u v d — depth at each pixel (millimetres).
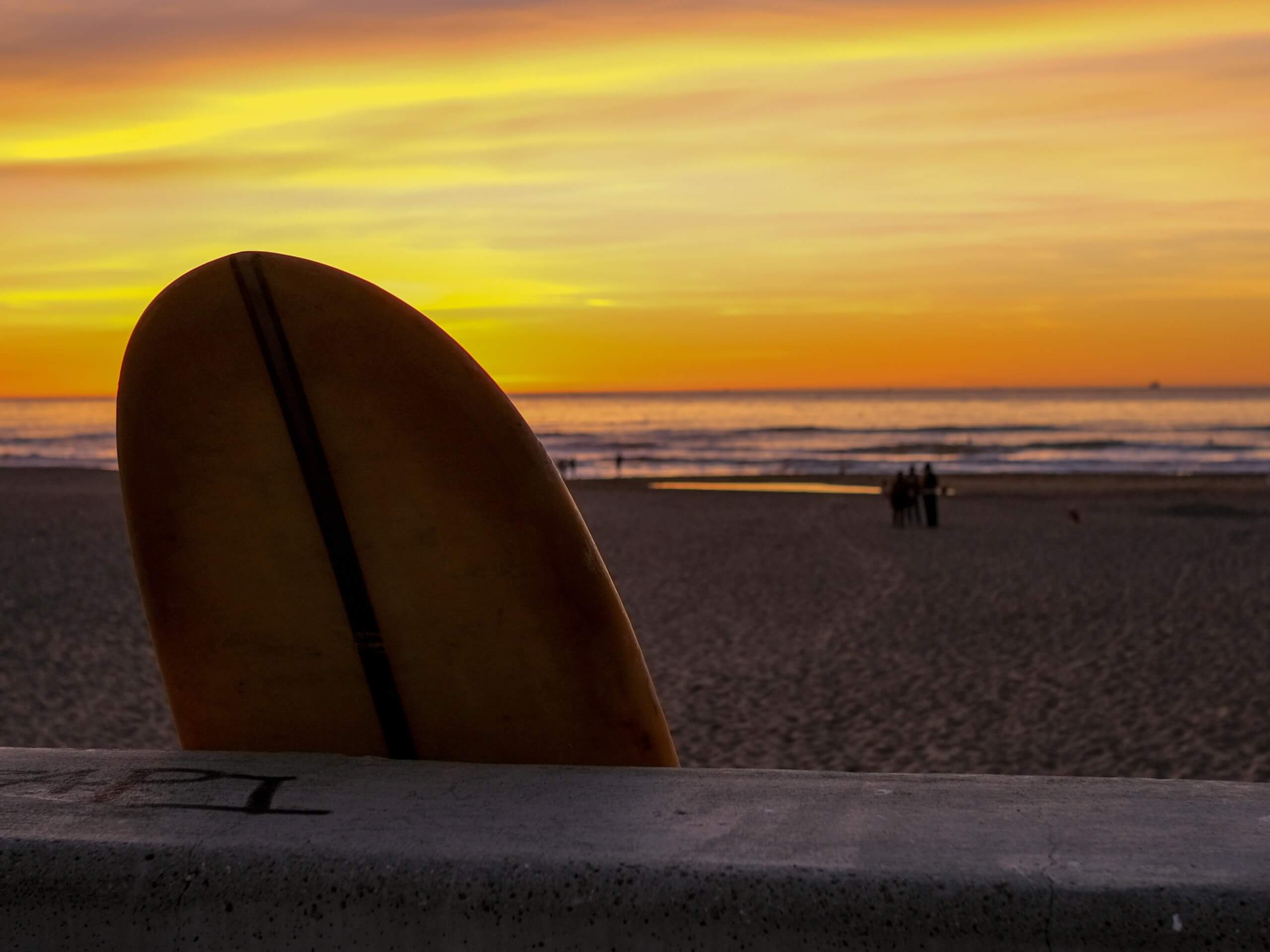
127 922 1305
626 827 1352
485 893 1245
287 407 1749
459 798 1475
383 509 1768
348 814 1423
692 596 11922
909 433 77438
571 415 141375
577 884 1233
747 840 1297
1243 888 1145
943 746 6348
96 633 9328
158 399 1786
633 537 18359
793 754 6219
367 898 1265
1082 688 7652
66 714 6840
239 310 1707
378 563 1792
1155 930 1132
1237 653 8688
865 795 1441
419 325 1676
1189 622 10078
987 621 10297
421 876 1264
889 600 11555
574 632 1753
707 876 1216
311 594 1837
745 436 76000
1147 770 5871
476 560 1758
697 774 1562
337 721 1886
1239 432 75375
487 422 1700
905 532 19188
